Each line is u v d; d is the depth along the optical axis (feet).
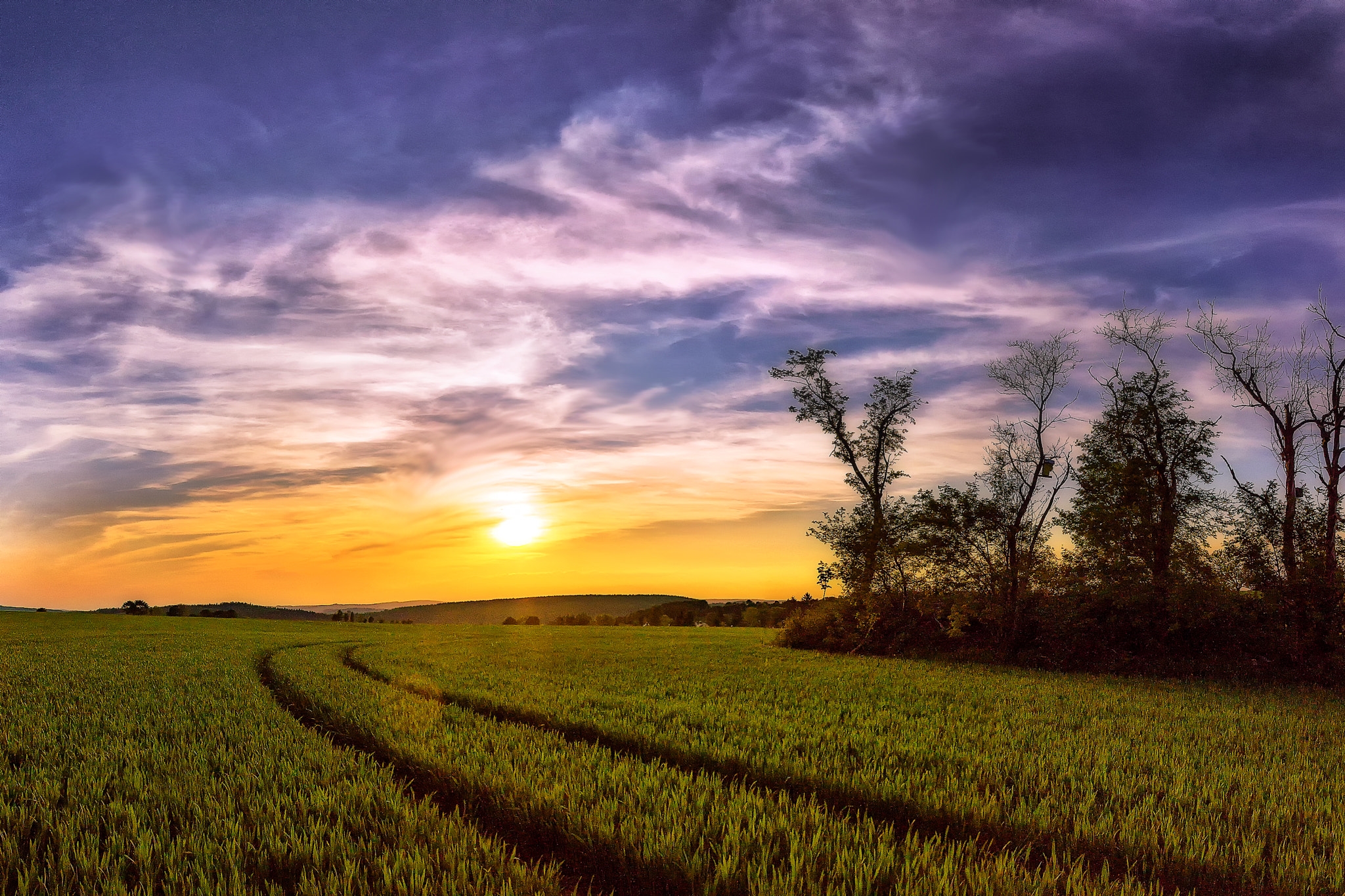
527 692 64.28
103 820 28.45
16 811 29.45
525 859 26.63
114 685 72.54
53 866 23.70
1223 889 23.94
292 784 32.83
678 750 40.78
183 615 335.06
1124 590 100.53
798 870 23.53
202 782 33.35
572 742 44.24
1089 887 22.70
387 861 24.06
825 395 139.54
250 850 25.05
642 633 218.79
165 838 26.14
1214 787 33.68
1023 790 33.42
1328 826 28.96
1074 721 53.16
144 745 42.73
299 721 53.01
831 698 65.51
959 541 115.65
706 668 94.84
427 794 34.50
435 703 57.77
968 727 49.96
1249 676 88.74
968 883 23.22
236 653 114.73
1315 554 89.51
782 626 152.05
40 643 138.72
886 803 31.86
